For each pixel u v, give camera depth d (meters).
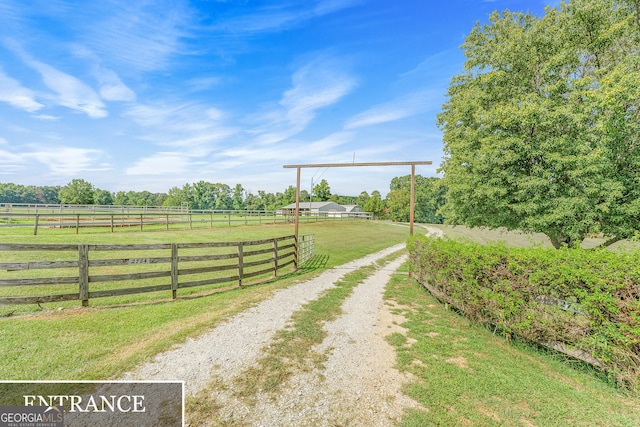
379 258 15.05
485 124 10.62
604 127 7.59
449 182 12.77
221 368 3.61
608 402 3.12
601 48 9.54
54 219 20.80
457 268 5.73
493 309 4.80
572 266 3.74
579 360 3.82
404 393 3.22
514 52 10.69
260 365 3.73
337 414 2.84
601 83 7.83
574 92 8.59
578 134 8.57
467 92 13.34
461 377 3.54
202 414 2.76
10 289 6.38
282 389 3.22
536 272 4.07
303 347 4.31
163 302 6.23
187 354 3.94
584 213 8.38
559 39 9.82
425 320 5.69
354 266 12.34
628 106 8.45
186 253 11.56
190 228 19.81
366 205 68.06
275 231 21.83
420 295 7.59
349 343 4.52
